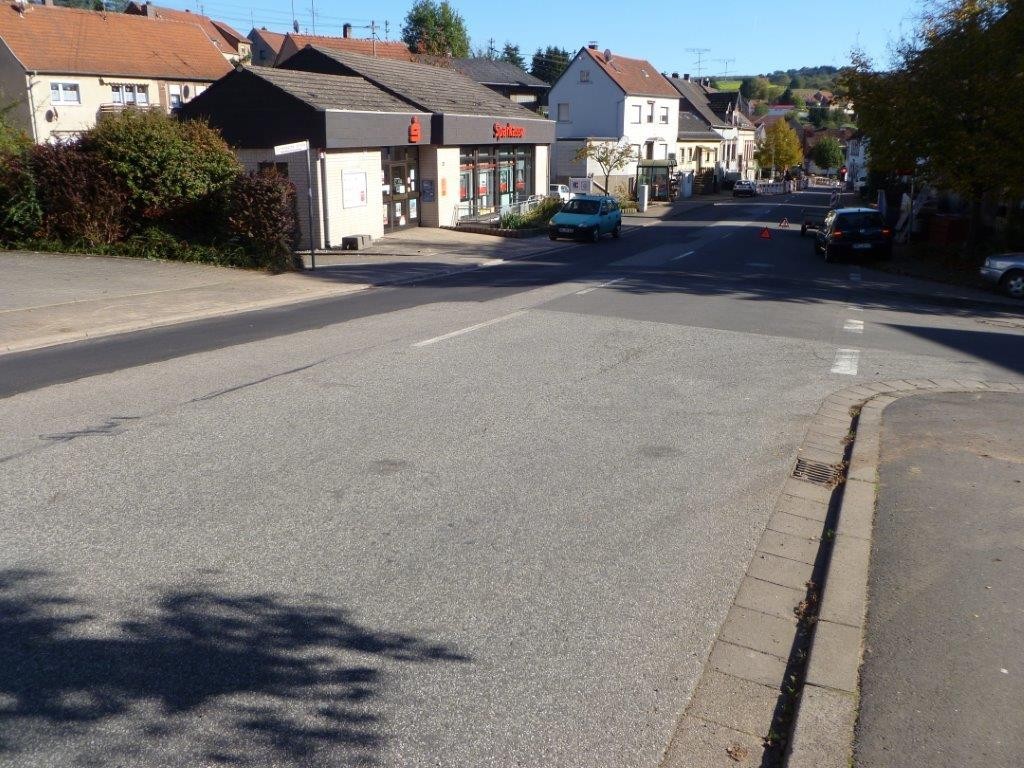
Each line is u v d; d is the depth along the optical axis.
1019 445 7.82
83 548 5.39
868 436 8.01
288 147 20.39
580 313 14.54
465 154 34.06
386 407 8.55
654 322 13.84
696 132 74.19
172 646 4.36
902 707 3.98
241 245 20.56
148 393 8.98
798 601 5.05
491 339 12.08
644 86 63.25
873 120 24.48
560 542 5.69
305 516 5.94
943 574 5.29
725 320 14.30
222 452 7.15
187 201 20.44
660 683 4.21
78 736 3.69
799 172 101.06
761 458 7.46
